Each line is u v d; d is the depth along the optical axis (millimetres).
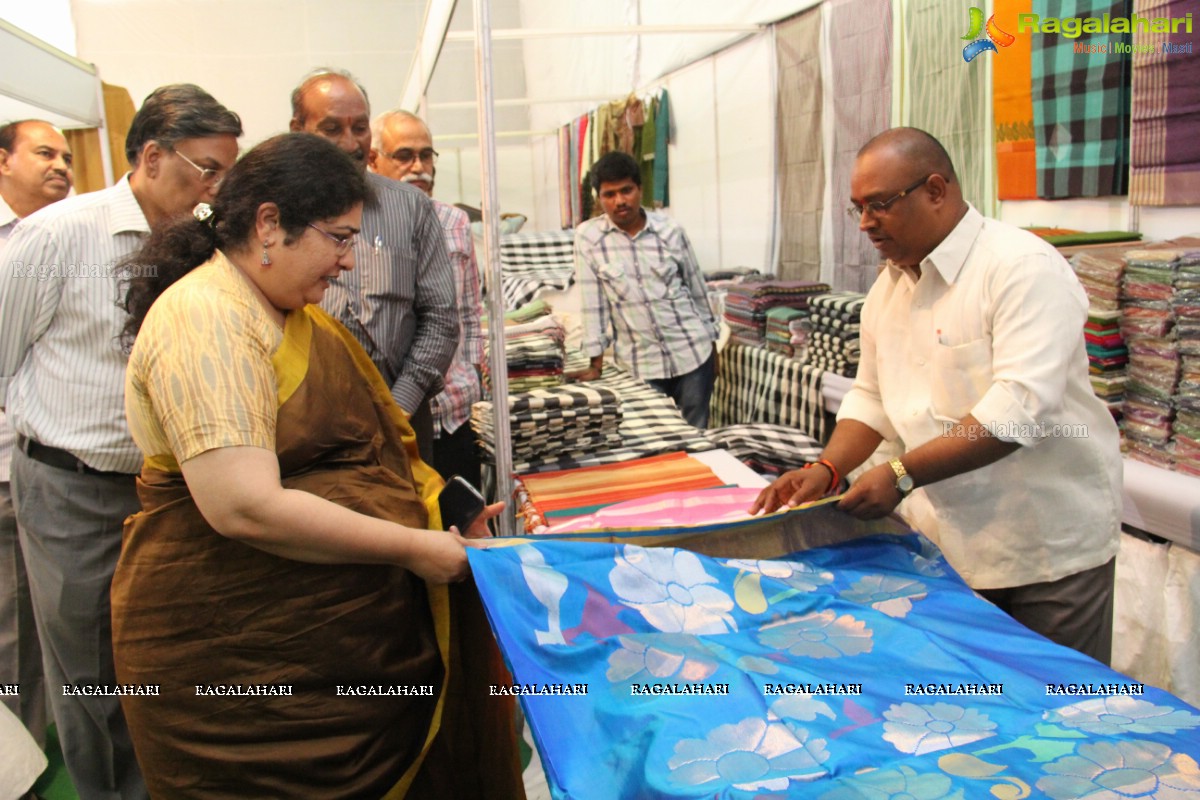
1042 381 1519
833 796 957
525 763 2162
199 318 1211
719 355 4246
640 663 1291
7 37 3107
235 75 4477
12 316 1840
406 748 1495
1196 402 2051
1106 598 1764
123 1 4188
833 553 1649
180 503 1299
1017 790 962
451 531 1604
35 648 2561
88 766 2061
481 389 3031
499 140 8469
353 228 1319
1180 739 1069
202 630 1322
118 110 4324
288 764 1363
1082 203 2607
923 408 1763
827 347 3324
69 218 1832
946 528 1813
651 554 1489
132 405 1287
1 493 2451
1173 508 2027
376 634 1408
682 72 5160
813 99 3834
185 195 1840
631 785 1054
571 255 6262
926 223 1638
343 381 1434
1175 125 2213
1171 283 2064
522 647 1284
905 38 3201
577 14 6766
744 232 4648
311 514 1227
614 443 2770
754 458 2816
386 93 5266
